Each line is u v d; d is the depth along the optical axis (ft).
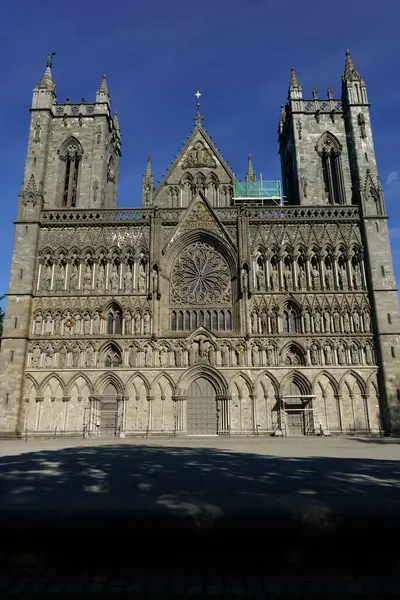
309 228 205.46
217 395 181.88
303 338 188.55
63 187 221.66
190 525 23.80
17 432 173.99
